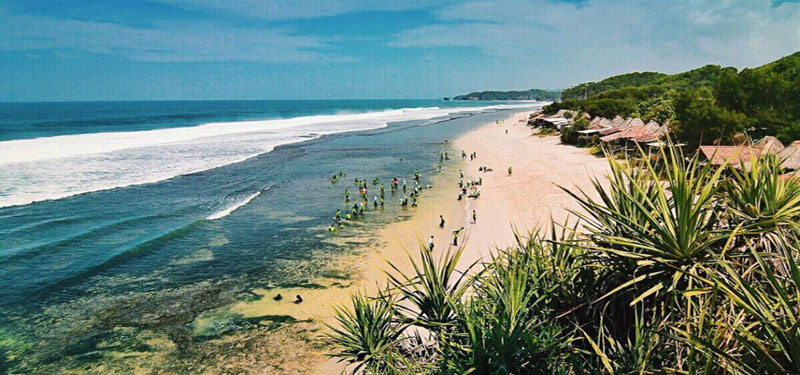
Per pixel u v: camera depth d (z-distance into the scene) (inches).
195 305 637.3
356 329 289.0
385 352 267.7
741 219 188.5
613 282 206.5
